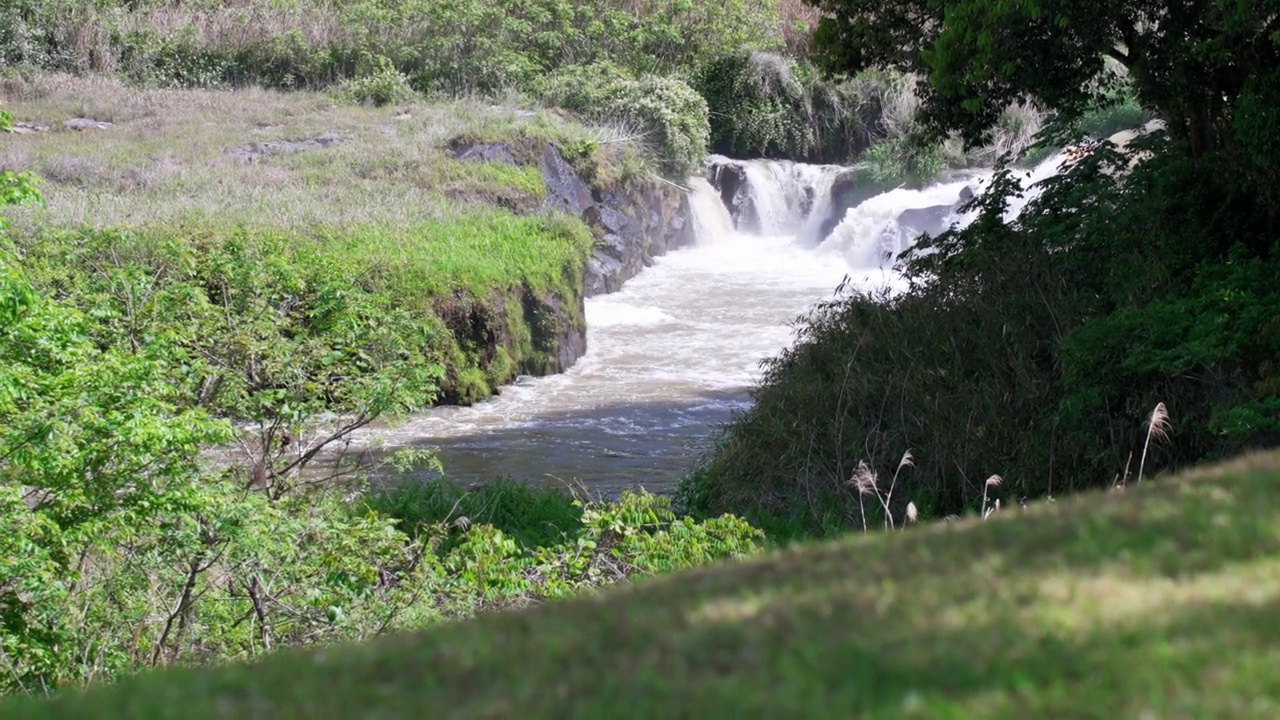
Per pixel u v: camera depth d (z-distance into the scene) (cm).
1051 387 1333
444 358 2048
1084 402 1257
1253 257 1306
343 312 1229
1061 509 324
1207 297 1222
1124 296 1338
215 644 916
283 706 233
